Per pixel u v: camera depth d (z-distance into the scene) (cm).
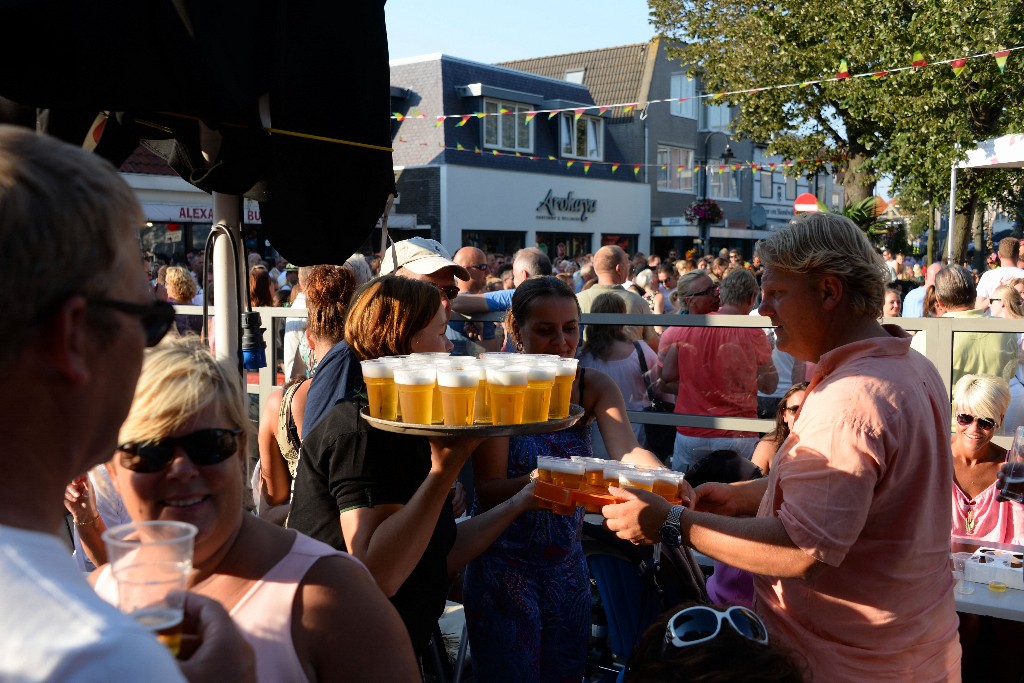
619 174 3278
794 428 209
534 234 2889
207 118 239
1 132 89
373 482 202
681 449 464
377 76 292
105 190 92
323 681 141
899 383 197
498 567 270
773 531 196
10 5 209
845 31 1972
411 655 147
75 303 88
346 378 264
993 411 379
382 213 317
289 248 311
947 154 1780
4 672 77
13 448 88
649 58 3328
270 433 336
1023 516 374
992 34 1652
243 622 140
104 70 221
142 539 122
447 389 187
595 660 343
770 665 143
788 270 214
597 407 293
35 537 86
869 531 199
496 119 2730
